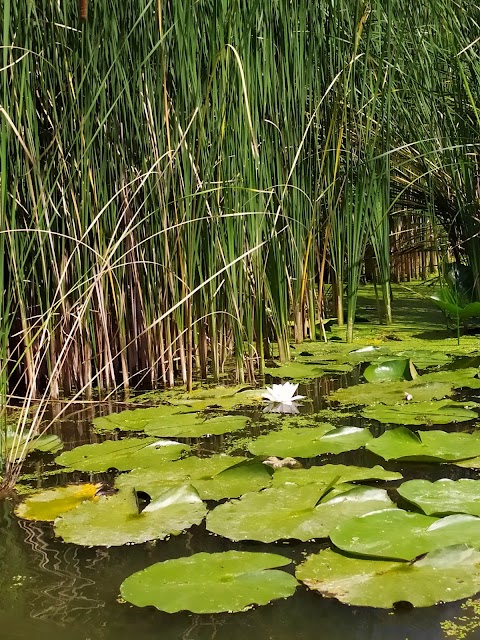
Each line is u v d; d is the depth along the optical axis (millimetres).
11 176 2383
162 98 2604
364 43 3443
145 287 2795
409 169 3920
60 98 2607
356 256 3322
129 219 2752
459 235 3900
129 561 1423
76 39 2523
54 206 2523
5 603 1294
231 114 2643
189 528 1562
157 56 2604
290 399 2471
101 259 2420
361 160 3332
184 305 2703
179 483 1764
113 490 1774
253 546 1451
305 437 2035
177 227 2611
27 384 2566
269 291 2994
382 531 1412
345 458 1942
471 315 3238
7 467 1915
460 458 1826
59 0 2500
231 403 2482
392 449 1889
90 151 2598
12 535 1566
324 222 3523
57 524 1571
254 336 3008
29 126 2281
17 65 2234
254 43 2779
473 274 3662
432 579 1250
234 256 2713
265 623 1206
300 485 1699
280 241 3041
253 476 1773
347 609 1234
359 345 3281
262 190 2736
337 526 1438
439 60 3686
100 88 2305
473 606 1227
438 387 2512
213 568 1334
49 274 2684
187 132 2494
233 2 2441
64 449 2115
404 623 1185
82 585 1345
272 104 2982
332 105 3396
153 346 2840
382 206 3572
